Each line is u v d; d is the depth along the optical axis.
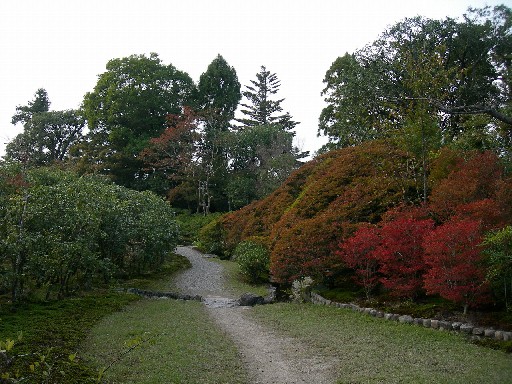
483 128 17.41
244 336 10.47
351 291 14.64
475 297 10.34
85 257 11.95
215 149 38.84
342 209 16.42
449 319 10.45
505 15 24.67
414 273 11.93
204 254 27.38
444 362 7.75
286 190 25.30
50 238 10.62
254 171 39.38
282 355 8.80
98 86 42.28
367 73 24.23
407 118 15.70
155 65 42.94
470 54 25.47
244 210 27.72
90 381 6.23
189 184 37.16
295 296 15.27
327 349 9.01
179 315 12.00
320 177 21.67
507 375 6.92
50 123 47.00
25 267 10.51
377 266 13.65
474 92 22.34
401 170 17.00
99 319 10.45
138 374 6.93
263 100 55.09
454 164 14.78
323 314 12.47
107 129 42.31
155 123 41.97
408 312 11.38
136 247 18.55
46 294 12.04
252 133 40.84
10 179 11.32
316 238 15.17
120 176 38.62
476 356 8.11
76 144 43.50
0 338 7.49
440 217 12.93
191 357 8.07
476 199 12.09
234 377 7.34
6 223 9.88
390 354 8.37
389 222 12.99
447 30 24.84
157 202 21.59
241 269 19.70
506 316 9.88
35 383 5.74
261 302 15.45
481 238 9.95
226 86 46.19
